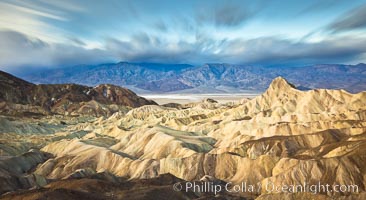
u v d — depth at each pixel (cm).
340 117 11981
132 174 9881
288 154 9681
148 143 12181
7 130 16412
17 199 6425
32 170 11056
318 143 10088
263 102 16438
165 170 9631
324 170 7638
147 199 6694
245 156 10012
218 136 12950
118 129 15400
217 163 9450
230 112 16750
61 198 6225
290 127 11406
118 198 6644
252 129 12650
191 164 9531
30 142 14050
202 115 17912
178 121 17025
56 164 11212
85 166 10794
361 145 8338
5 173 8856
